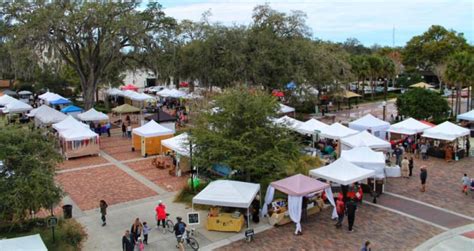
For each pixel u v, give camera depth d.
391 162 26.62
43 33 34.91
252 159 19.11
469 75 41.47
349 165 20.05
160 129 30.48
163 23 41.31
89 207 19.73
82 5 37.41
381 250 15.06
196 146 20.80
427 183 22.84
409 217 18.09
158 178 24.52
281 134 20.66
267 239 16.17
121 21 37.09
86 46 41.97
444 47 73.19
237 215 17.19
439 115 38.53
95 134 30.12
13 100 44.22
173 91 52.59
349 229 16.78
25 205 14.61
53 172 16.25
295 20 43.38
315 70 42.75
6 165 15.17
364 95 66.06
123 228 17.28
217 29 42.56
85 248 15.40
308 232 16.80
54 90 58.47
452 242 15.64
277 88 42.00
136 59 43.44
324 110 49.28
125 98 56.12
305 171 22.92
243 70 40.75
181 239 15.10
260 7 43.84
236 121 20.53
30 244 12.34
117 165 27.64
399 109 39.94
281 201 18.88
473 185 20.69
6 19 36.94
